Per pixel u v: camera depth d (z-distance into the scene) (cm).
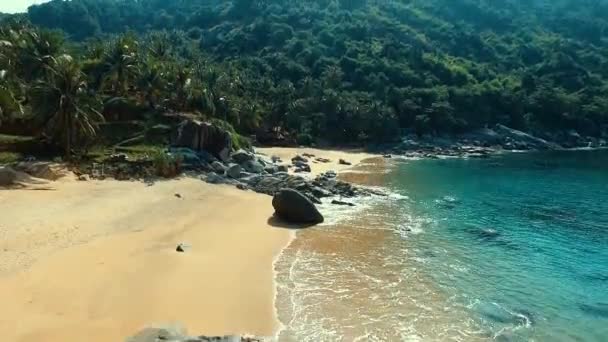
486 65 16225
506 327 2309
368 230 3938
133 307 2322
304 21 18450
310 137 10994
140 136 6562
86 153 5847
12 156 5466
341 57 15375
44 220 3603
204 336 1973
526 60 17275
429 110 12575
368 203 5009
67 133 5688
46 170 5044
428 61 15062
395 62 14912
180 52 15475
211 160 6209
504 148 11975
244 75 13238
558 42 17988
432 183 6475
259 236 3653
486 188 6200
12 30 7375
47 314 2186
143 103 7450
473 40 18038
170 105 7962
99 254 2988
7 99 5556
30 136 6072
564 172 7831
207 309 2366
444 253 3406
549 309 2544
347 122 11619
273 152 9119
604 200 5525
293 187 5253
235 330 2178
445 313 2430
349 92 13312
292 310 2398
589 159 9844
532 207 5088
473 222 4344
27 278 2531
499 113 13538
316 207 4578
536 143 12506
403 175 7150
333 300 2531
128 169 5484
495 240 3781
